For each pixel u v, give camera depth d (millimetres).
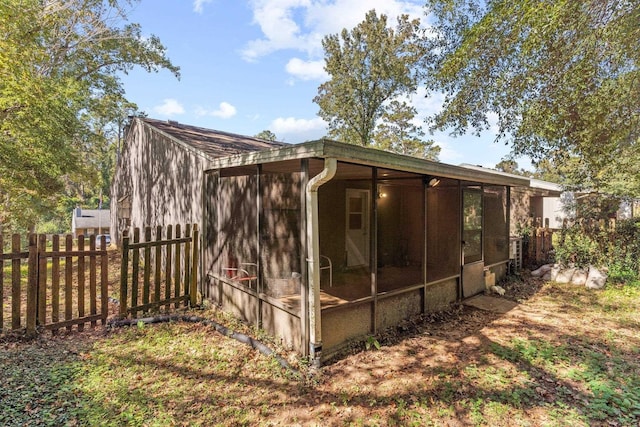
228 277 5902
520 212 14633
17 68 6965
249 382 3602
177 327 5113
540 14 4176
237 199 5984
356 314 4566
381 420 2990
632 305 6352
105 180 30719
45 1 8602
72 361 3887
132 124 11531
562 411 3074
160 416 2963
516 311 6133
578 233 8562
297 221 5574
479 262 7266
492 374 3781
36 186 8797
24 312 5496
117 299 6469
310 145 3648
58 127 7977
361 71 26047
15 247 4383
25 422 2758
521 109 6055
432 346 4578
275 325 4633
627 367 3895
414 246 7797
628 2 4094
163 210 8859
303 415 3064
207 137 9375
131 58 13523
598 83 5086
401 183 7480
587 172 7980
